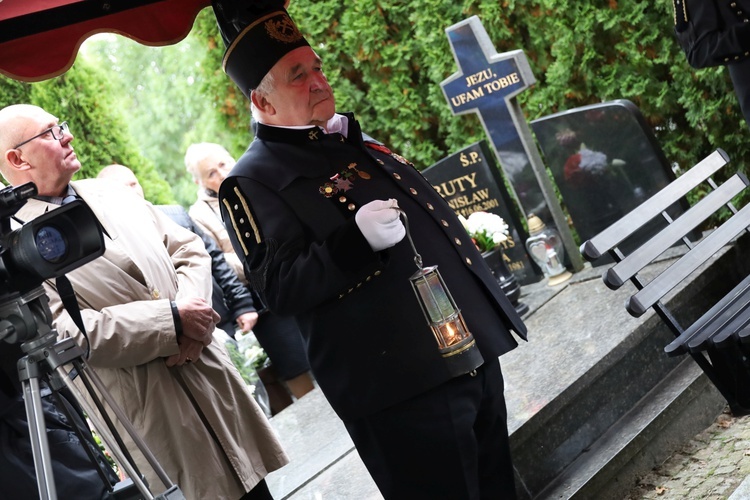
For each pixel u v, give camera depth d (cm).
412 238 301
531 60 707
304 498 419
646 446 412
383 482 309
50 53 346
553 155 585
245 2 302
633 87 651
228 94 823
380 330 293
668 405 424
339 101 766
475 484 303
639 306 356
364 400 298
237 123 835
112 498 237
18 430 259
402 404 296
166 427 337
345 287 283
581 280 565
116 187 371
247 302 591
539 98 699
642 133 553
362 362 296
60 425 272
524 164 598
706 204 400
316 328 300
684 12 491
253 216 295
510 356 484
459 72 611
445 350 288
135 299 342
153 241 360
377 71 756
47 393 271
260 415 362
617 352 439
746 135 631
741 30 468
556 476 405
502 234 561
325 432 495
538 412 402
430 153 761
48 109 797
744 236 508
